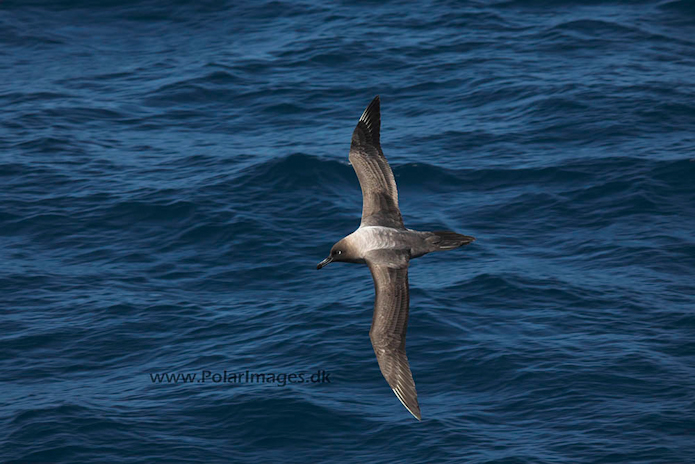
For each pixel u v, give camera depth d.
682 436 20.56
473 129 36.34
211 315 25.92
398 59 42.41
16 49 45.75
